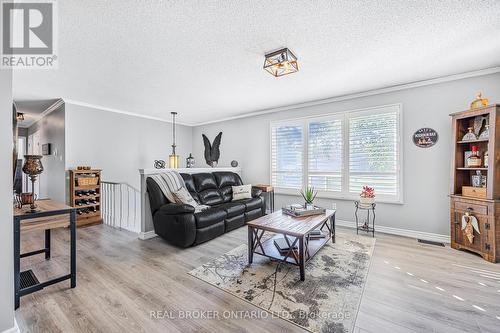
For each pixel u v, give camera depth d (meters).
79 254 2.74
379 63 2.62
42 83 3.16
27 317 1.60
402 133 3.37
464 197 2.71
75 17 1.72
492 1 1.61
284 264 2.44
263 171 5.00
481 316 1.61
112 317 1.61
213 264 2.46
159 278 2.15
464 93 2.95
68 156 4.07
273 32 1.97
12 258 1.39
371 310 1.67
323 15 1.75
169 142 5.94
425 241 3.12
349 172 3.83
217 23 1.83
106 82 3.14
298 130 4.43
